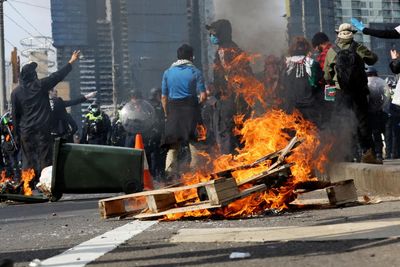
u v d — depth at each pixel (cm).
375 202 1427
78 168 2103
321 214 1274
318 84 2289
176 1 15488
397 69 2116
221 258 846
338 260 791
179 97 2289
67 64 2775
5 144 3562
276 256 836
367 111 2073
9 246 1088
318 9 7950
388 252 819
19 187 2556
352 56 2036
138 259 871
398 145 3788
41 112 2739
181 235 1065
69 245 1044
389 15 19975
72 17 15212
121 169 2102
